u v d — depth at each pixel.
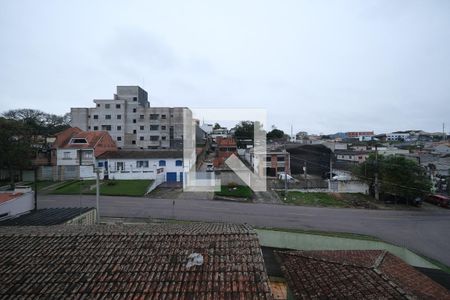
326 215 20.66
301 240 13.75
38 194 23.73
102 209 19.64
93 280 5.95
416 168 26.42
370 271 7.79
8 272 6.23
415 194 25.52
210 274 6.20
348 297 6.79
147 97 61.50
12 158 24.89
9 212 13.23
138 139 52.78
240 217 19.02
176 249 7.20
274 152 37.16
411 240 16.25
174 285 5.82
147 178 30.12
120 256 6.86
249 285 5.84
